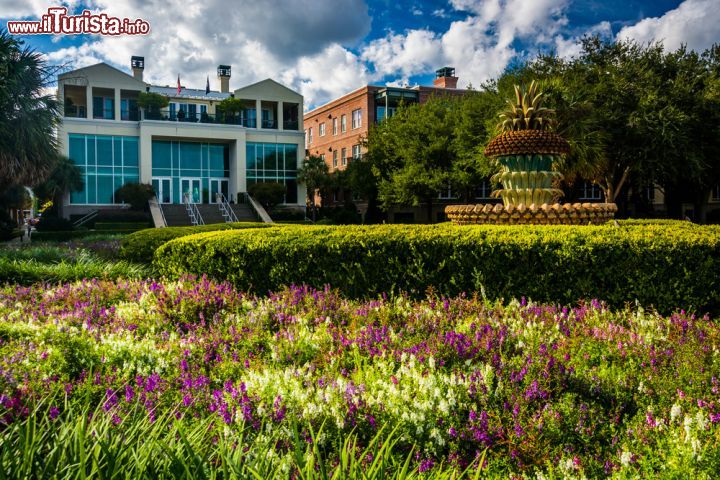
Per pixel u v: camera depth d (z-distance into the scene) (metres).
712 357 3.42
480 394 2.84
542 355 3.36
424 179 28.08
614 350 3.68
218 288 5.60
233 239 6.96
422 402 2.75
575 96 21.78
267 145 38.94
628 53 25.73
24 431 1.74
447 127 28.84
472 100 27.45
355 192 36.25
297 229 7.37
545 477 2.29
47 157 17.03
